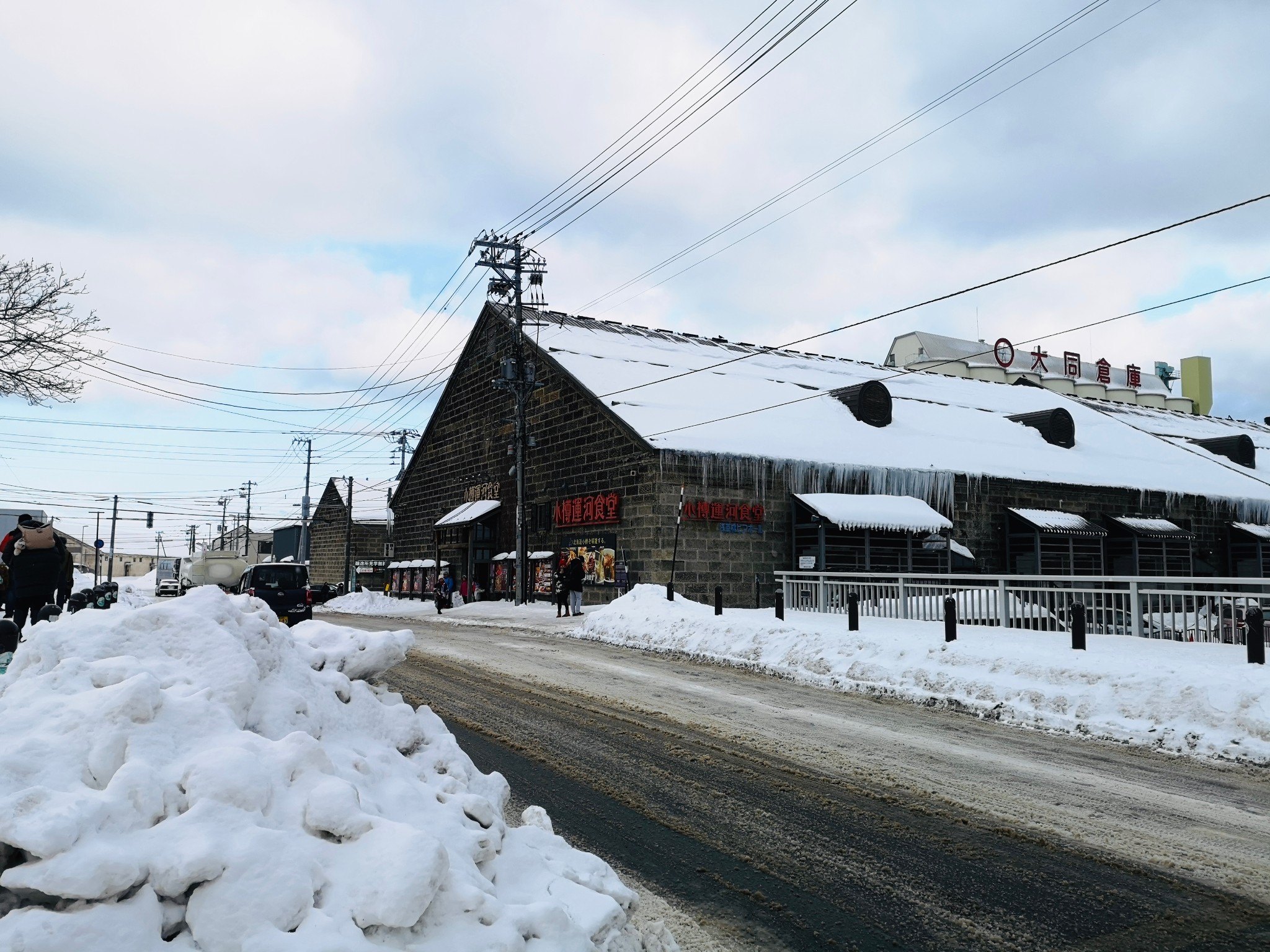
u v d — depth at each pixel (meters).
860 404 32.47
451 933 2.84
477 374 38.03
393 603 37.50
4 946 2.31
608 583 27.34
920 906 4.52
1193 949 4.05
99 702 3.18
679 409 29.20
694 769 7.29
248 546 87.06
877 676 11.61
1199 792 6.70
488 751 7.89
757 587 26.38
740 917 4.35
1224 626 12.09
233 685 3.79
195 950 2.54
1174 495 35.34
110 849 2.55
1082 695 9.29
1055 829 5.77
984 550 30.61
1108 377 76.38
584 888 3.52
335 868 2.89
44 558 8.95
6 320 15.45
